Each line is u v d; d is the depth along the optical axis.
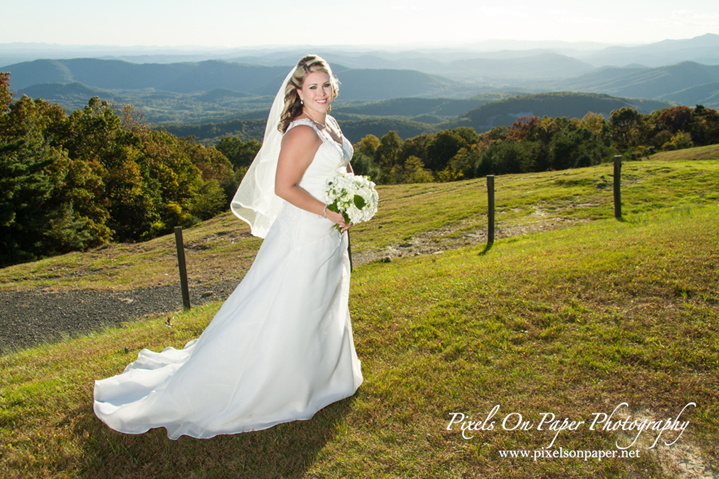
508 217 13.88
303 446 2.80
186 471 2.66
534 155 53.00
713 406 2.84
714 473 2.39
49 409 3.41
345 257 3.18
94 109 43.19
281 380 2.85
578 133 55.41
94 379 3.93
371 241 13.51
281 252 2.81
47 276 12.96
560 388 3.19
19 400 3.61
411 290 5.48
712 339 3.50
